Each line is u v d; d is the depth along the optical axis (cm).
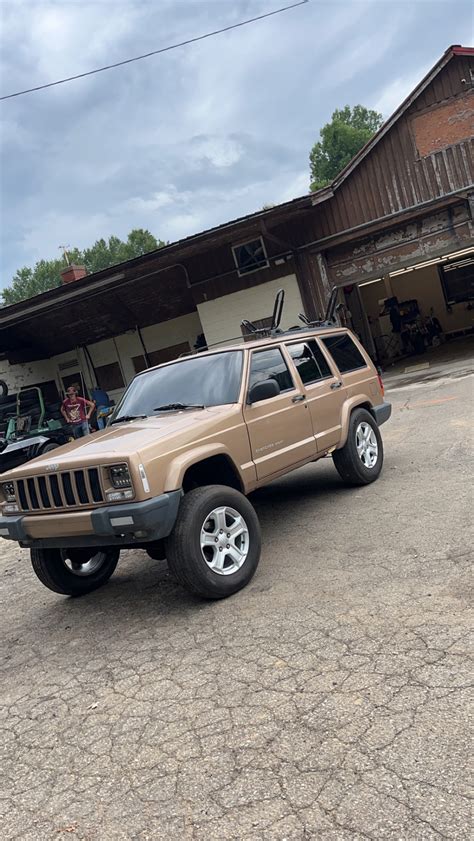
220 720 298
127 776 274
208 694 324
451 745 247
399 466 723
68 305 2061
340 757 254
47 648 440
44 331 2248
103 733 312
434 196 1623
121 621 455
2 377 2223
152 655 385
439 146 1597
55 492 434
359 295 2300
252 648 362
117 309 2120
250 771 258
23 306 1925
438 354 2102
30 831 253
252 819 231
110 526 402
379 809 223
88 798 265
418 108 1599
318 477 771
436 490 595
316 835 217
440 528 491
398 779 235
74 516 418
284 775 251
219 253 1884
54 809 264
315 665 327
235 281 1889
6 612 547
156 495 405
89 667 392
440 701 275
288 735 275
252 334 643
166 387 559
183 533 418
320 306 1808
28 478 450
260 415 516
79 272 2486
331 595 410
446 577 399
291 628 375
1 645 467
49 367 2419
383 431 981
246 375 524
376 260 1753
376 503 596
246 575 455
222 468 495
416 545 466
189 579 421
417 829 211
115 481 408
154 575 550
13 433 1504
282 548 527
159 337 2241
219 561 443
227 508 452
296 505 657
